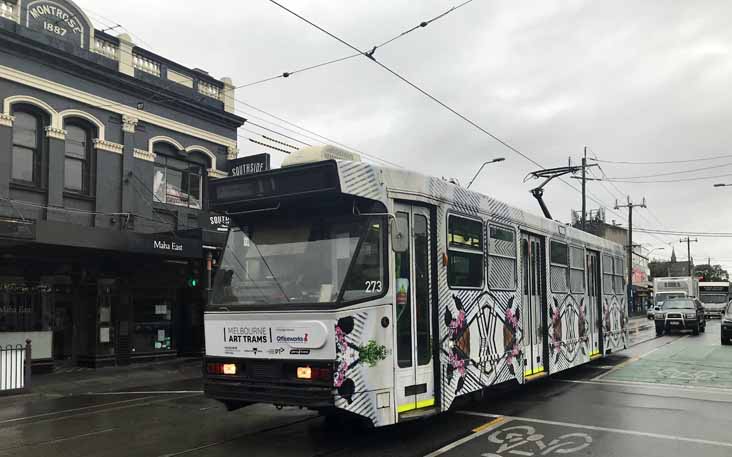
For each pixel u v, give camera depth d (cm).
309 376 691
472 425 883
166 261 1994
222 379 759
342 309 695
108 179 1830
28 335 1652
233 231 815
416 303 800
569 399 1097
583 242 1511
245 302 759
